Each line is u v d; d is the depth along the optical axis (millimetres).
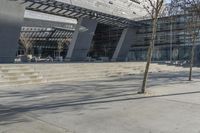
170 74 28641
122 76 25312
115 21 44625
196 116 9117
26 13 49938
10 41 30812
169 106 10680
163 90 15305
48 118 8648
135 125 7977
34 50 65812
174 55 56812
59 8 34531
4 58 30375
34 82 18812
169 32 57312
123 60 52094
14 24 30984
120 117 8867
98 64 28719
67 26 56969
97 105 10719
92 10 37938
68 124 8016
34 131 7254
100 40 66750
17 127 7586
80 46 42500
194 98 12641
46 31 60031
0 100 11695
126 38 51438
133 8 52969
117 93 13789
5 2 29906
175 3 25016
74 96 12820
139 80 20984
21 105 10609
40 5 32812
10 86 16812
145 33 60500
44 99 11984
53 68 22656
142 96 12938
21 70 20094
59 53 66188
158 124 8109
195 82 20047
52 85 17438
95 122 8250
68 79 21203
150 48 13812
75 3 38438
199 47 53312
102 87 16328
